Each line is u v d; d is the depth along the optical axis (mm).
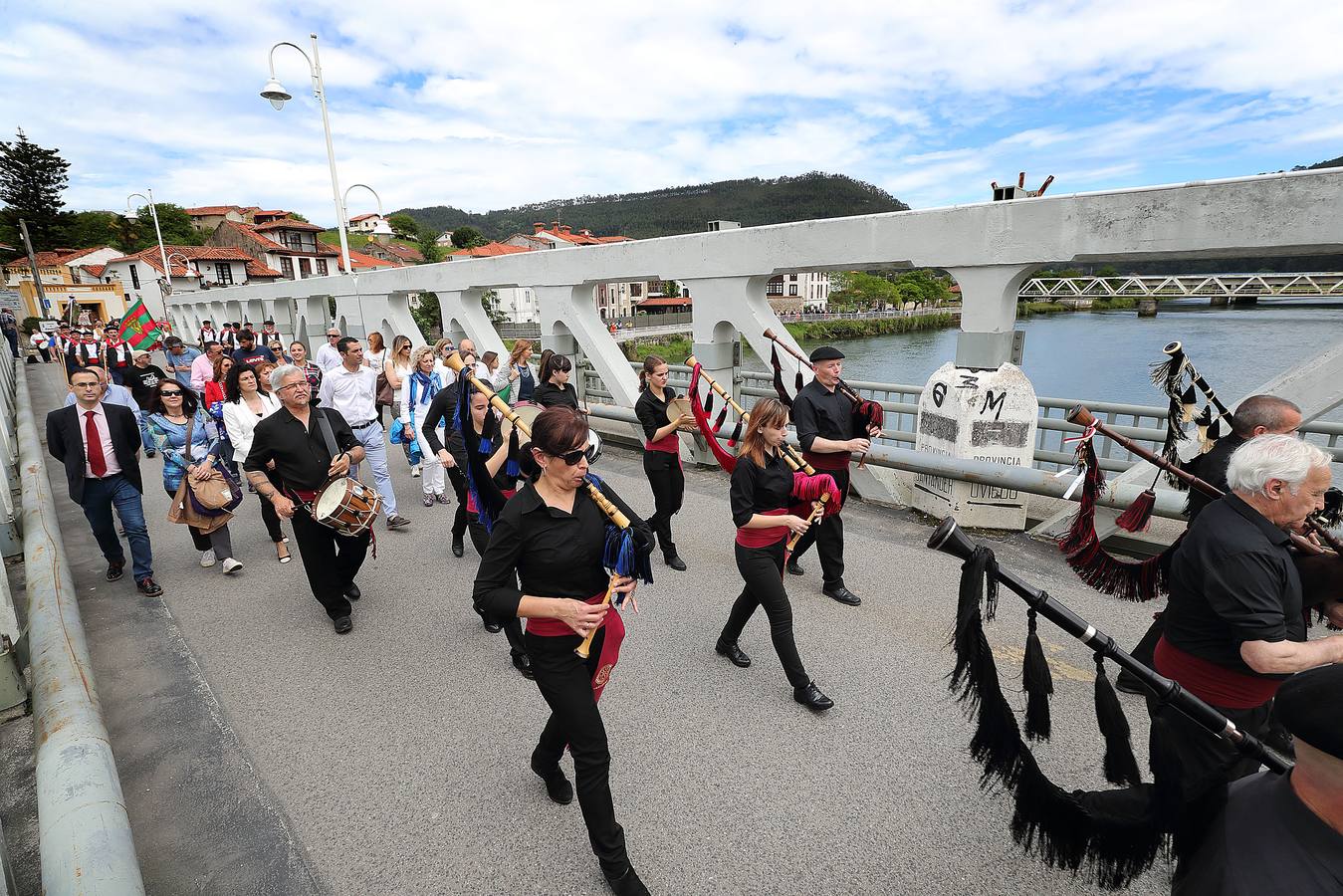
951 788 2809
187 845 2602
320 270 63250
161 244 36188
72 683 2670
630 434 9484
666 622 4297
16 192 70875
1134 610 4258
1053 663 3699
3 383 12523
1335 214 3662
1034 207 4730
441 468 6902
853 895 2324
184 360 12461
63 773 2137
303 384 4047
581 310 8789
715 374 7277
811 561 5191
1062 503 5809
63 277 57438
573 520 2342
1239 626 1961
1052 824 1914
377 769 3008
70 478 4645
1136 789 1825
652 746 3104
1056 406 5703
